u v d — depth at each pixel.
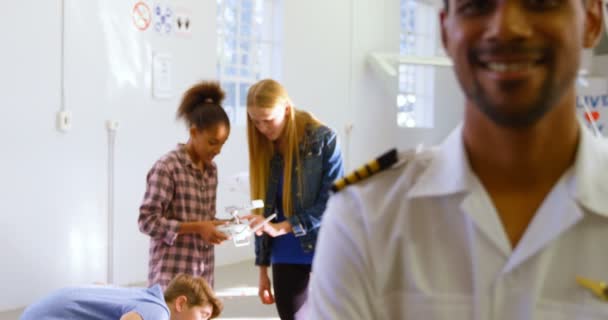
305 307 2.97
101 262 5.66
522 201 0.78
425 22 9.63
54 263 5.32
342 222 0.84
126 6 5.76
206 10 6.51
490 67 0.72
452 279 0.79
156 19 6.03
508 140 0.75
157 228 2.86
